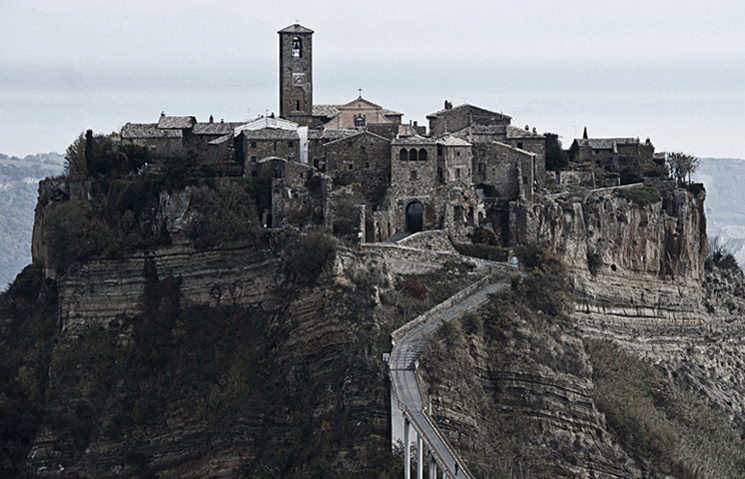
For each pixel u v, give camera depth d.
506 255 146.50
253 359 128.75
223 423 125.19
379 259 131.75
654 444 124.56
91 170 158.75
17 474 135.00
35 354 145.75
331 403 114.50
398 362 112.69
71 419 136.00
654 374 158.62
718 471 131.75
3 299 161.38
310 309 127.12
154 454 128.50
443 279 136.00
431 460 95.44
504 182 158.62
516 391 119.69
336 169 151.12
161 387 134.00
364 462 104.50
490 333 123.62
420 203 149.62
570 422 120.62
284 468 114.50
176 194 143.38
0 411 138.38
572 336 133.12
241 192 142.88
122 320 141.88
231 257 139.88
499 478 106.50
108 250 144.00
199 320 137.62
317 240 131.75
